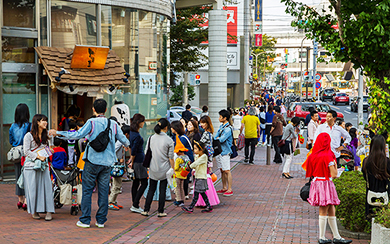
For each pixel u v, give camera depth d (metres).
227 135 10.44
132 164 8.71
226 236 7.13
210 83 19.00
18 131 8.50
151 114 15.31
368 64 8.00
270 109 21.05
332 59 8.46
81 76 12.12
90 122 7.33
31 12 12.33
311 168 6.85
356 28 7.72
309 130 12.91
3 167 11.82
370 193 6.67
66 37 12.91
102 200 7.49
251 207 9.32
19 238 6.71
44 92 12.46
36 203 7.80
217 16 18.80
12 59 12.02
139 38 14.78
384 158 6.49
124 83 13.10
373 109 8.20
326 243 6.72
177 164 9.02
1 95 11.64
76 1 12.99
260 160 16.88
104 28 13.70
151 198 8.43
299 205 9.48
